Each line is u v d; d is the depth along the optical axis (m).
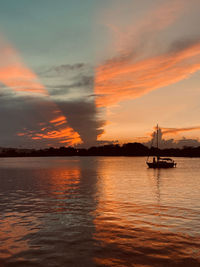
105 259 9.23
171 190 27.25
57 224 13.65
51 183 35.31
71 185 32.59
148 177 45.72
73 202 20.06
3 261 9.12
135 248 10.16
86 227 13.02
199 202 19.80
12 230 12.61
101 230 12.50
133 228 12.76
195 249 10.02
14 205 19.02
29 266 8.75
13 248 10.27
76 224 13.59
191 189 28.11
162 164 78.50
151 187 30.12
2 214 16.06
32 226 13.30
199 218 14.65
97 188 29.22
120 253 9.71
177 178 43.34
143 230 12.41
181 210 16.84
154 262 8.93
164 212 16.28
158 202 19.84
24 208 17.88
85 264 8.86
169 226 13.08
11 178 44.44
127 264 8.82
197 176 47.94
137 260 9.11
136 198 21.86
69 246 10.45
